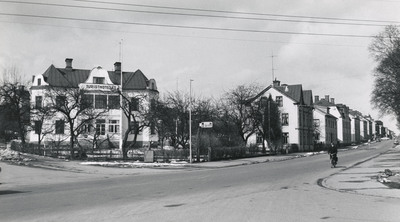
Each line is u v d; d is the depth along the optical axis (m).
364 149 78.50
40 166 28.66
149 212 9.95
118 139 58.38
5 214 9.84
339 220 8.84
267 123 59.41
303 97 75.00
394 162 33.22
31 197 13.20
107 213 9.83
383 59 46.28
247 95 56.69
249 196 13.20
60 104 40.16
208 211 10.07
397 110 48.47
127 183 18.28
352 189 15.41
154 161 36.03
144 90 63.03
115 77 64.94
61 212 10.05
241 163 36.16
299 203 11.52
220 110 55.56
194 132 46.56
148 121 42.88
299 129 69.75
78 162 33.44
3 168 25.94
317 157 47.94
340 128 111.75
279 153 56.66
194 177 21.67
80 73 64.12
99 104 52.50
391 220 8.85
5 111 46.25
